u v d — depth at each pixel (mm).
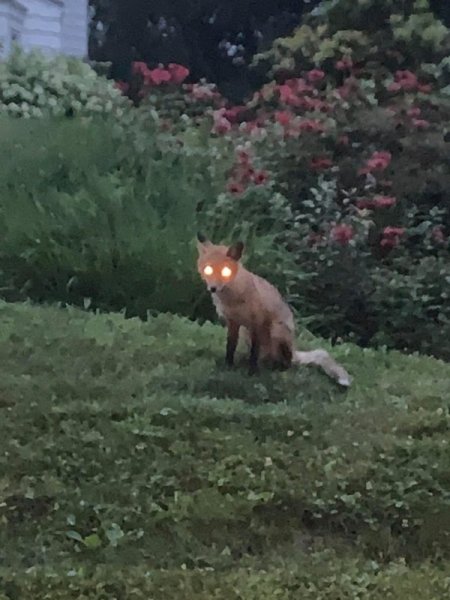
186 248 8641
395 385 6891
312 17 17125
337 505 5094
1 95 12984
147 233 8758
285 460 5438
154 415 5824
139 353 6977
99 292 8609
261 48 23984
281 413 5980
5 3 16766
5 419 5676
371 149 11258
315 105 12000
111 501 5031
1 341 7027
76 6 19719
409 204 10508
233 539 4871
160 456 5414
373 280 9102
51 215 8977
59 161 9945
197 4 24359
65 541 4746
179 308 8547
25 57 13695
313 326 8953
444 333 8812
